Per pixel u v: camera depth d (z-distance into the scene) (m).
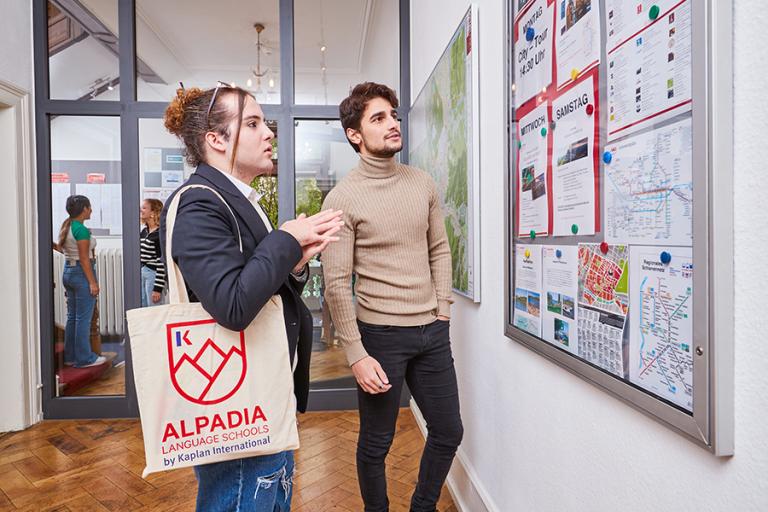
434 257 1.55
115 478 2.17
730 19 0.56
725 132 0.57
